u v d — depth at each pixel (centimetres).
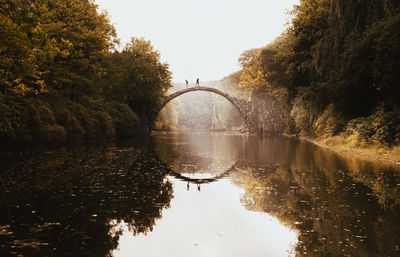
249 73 6372
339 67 1970
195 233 502
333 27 2139
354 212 599
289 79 3469
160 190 829
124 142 2880
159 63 4612
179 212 621
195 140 3556
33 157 1486
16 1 1026
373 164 1241
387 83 1414
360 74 1678
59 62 2472
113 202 696
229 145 2652
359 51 1644
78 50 2584
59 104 2553
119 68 3981
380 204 651
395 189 789
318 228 512
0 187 834
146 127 5075
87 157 1533
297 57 3125
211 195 771
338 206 642
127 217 587
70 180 945
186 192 809
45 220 561
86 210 629
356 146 1705
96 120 3044
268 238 475
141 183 920
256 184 900
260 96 6062
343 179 934
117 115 3800
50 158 1461
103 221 561
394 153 1348
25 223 543
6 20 1030
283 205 661
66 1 2573
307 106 3000
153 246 449
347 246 433
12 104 1700
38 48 1353
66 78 2536
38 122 2042
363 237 467
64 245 446
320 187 830
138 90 4281
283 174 1059
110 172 1106
